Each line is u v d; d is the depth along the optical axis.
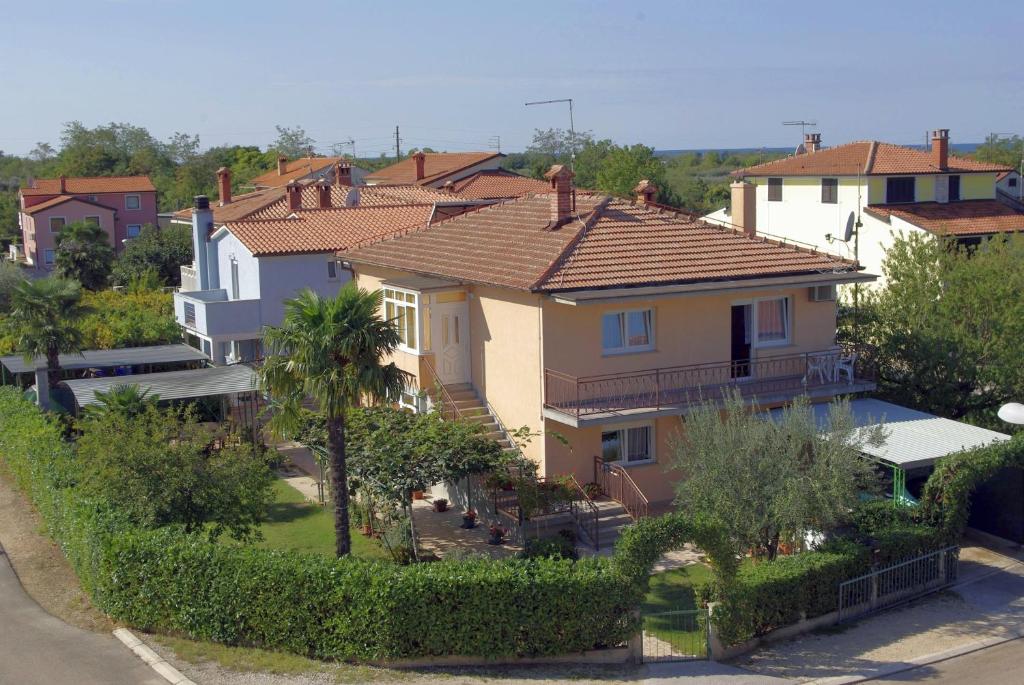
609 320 27.67
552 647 18.20
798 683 17.66
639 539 18.31
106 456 21.44
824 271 29.45
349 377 20.84
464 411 28.89
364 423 25.02
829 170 52.38
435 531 26.47
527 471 24.66
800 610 20.06
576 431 27.08
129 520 20.98
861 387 29.02
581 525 25.31
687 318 28.34
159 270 68.50
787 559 20.58
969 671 18.23
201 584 18.77
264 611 18.42
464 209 40.28
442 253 32.19
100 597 20.00
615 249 28.72
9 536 25.58
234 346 43.56
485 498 26.64
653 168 85.88
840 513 20.84
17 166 173.38
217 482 21.92
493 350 28.95
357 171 89.38
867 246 50.91
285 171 89.44
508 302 28.00
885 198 51.12
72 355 39.31
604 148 109.38
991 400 30.00
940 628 20.30
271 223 44.88
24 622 19.92
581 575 18.20
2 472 32.03
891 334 30.88
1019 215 51.91
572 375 27.14
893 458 23.86
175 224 76.19
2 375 41.09
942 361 29.38
